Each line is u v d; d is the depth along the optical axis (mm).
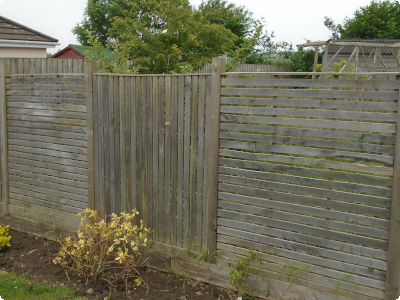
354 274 3293
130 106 4430
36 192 5336
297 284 3541
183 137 4102
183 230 4254
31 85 5184
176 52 9828
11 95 5391
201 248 4078
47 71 9320
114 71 7996
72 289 3875
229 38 12344
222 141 3809
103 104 4625
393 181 3037
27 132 5309
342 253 3311
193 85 3945
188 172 4102
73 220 5012
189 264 4074
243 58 9383
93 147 4754
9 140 5508
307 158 3400
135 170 4469
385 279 3141
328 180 3324
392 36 31828
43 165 5215
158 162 4309
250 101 3621
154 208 4383
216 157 3836
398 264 3057
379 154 3303
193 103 3967
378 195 3178
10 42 12609
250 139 3658
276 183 3561
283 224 3564
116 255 4363
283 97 3488
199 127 3953
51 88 5016
